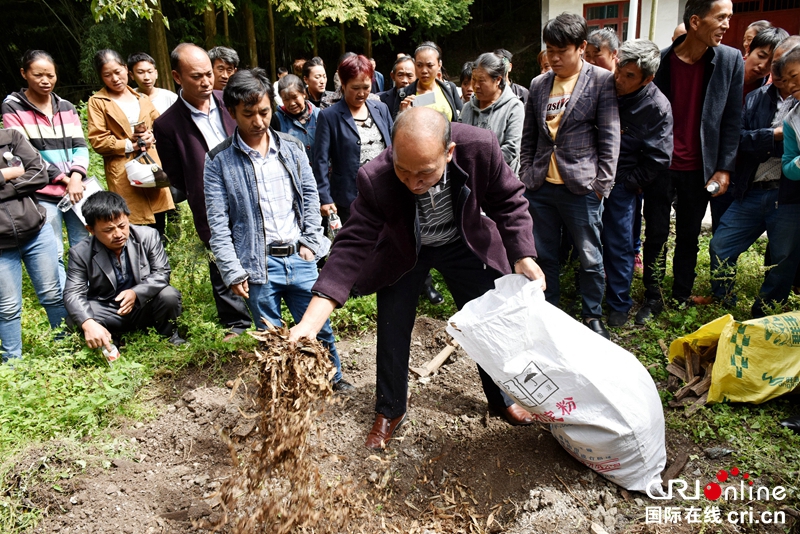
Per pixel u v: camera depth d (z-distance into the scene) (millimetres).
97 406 3432
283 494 2691
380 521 2715
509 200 2854
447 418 3447
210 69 3904
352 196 4777
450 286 3225
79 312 4055
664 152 4008
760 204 4145
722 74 3996
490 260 2926
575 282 4938
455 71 21234
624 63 3830
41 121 4695
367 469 3031
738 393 3293
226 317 4465
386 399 3188
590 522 2617
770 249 4215
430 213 2826
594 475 2895
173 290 4395
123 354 4203
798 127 3549
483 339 2629
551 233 4203
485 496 2877
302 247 3537
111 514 2730
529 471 2965
